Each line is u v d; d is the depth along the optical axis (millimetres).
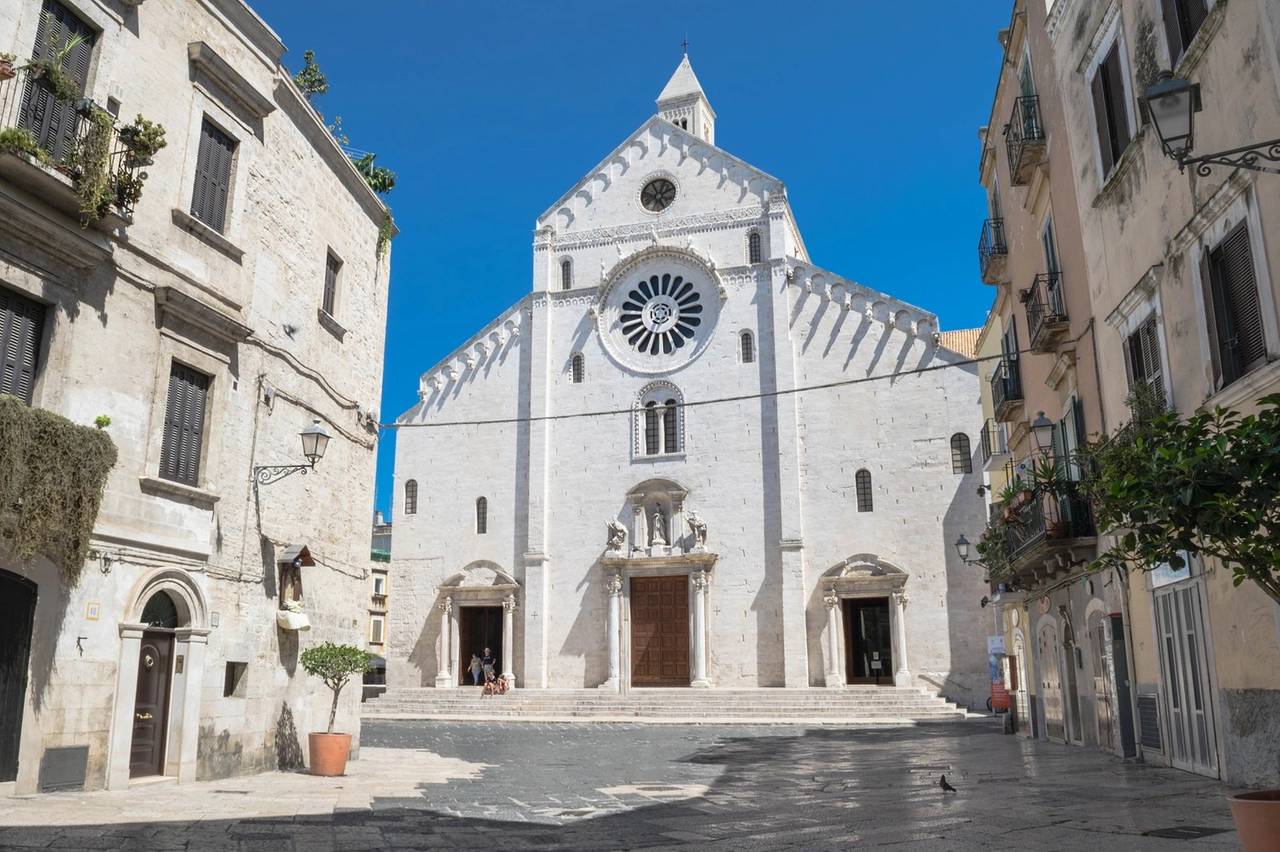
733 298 44594
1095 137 17125
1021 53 22469
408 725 35094
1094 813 10789
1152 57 14273
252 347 16953
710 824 11266
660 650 42625
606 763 20359
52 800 11844
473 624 45531
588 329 46531
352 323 21344
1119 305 16078
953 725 32406
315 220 19609
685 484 43312
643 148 47938
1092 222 17609
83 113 12781
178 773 14445
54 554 12320
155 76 14922
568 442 45438
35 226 12375
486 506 45938
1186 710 14453
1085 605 19312
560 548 44406
